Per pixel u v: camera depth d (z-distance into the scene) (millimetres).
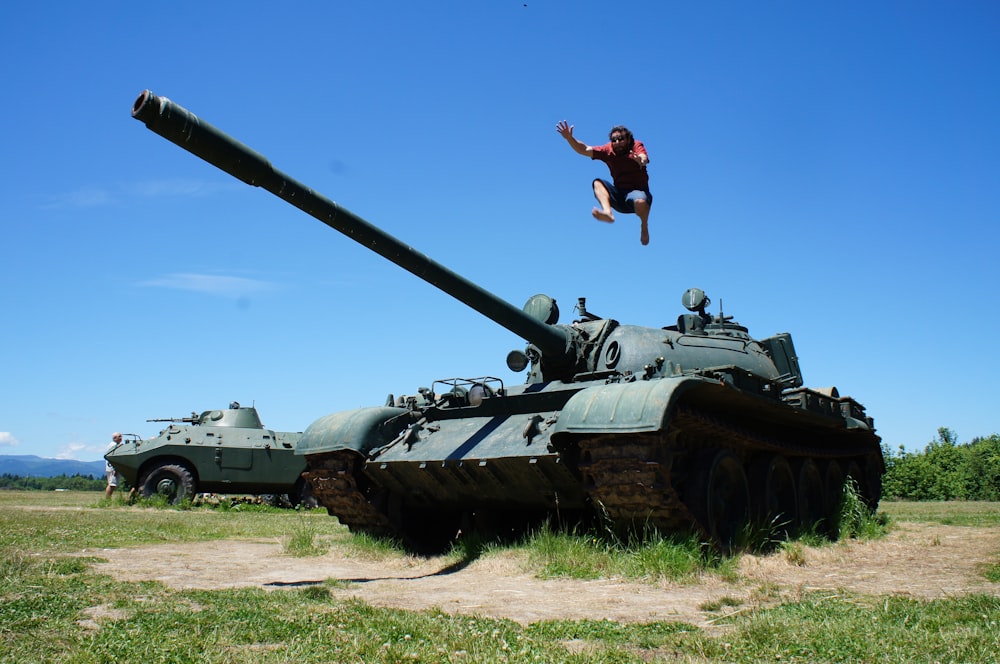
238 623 7402
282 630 7168
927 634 6738
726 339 16656
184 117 8961
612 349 14617
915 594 9336
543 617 8328
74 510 25016
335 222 10695
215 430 31062
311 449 14883
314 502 31656
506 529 15336
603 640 7141
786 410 14508
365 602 8906
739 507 14016
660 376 13117
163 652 6207
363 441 14562
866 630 6938
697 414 12352
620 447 11484
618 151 10500
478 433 13984
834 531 17094
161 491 29453
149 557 13523
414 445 14453
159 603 8375
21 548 13328
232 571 12148
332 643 6727
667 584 10406
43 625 7027
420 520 15664
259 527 19922
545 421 13297
